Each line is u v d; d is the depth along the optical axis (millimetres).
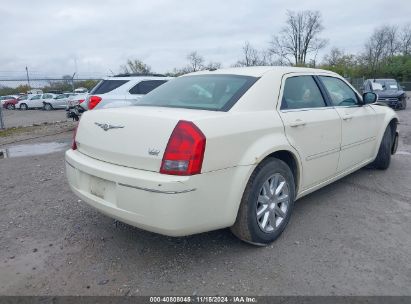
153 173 2805
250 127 3156
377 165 5805
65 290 2791
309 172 3914
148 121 2920
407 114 16234
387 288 2766
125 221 2998
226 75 3805
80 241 3572
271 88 3588
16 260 3230
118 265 3129
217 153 2867
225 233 3682
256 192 3217
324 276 2924
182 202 2717
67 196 4898
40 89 54500
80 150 3582
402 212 4203
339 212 4207
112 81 9836
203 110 3230
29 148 9430
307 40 63625
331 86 4535
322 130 3996
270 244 3455
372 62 62969
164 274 2982
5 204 4629
